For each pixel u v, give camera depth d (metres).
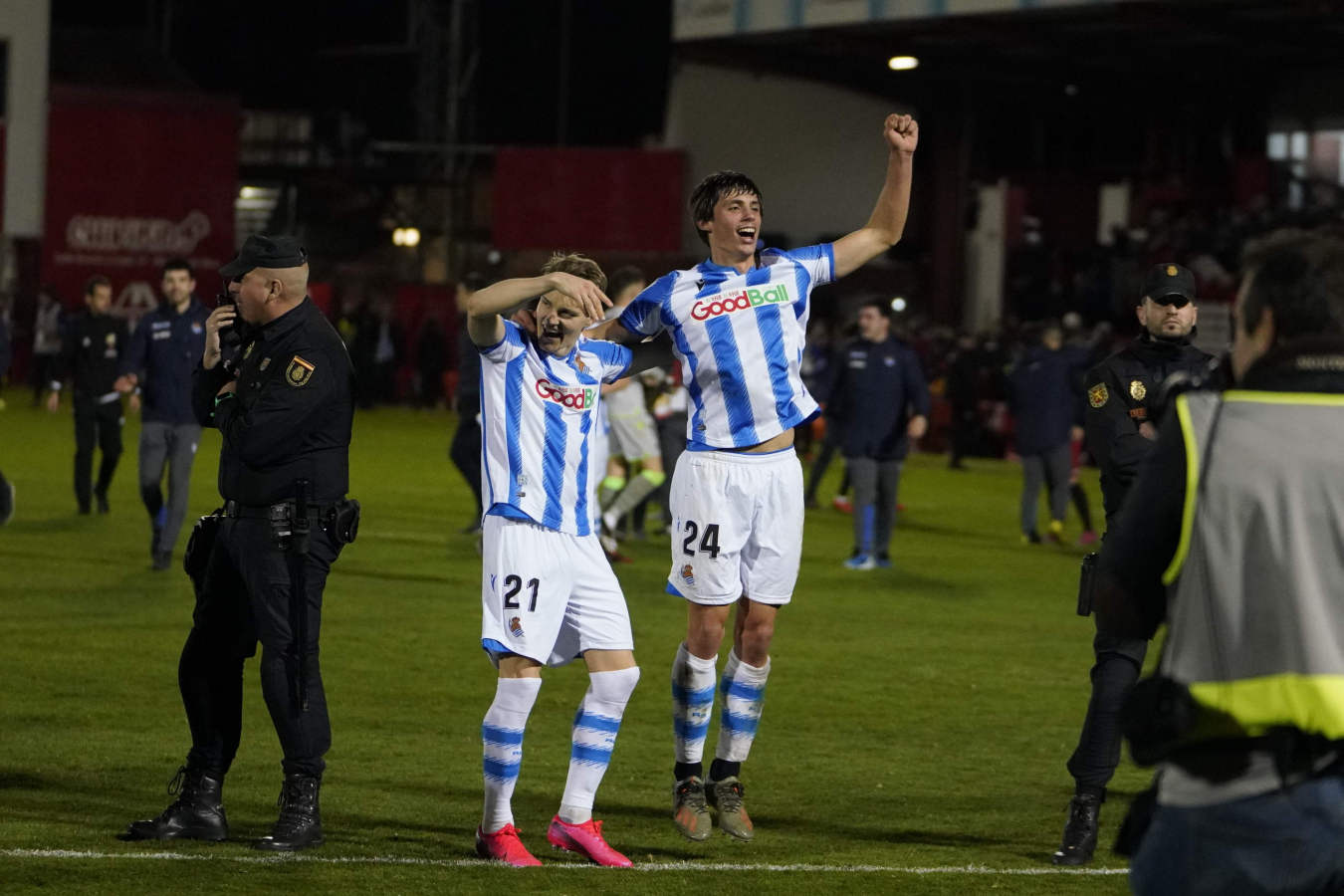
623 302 39.41
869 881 19.27
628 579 45.28
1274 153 133.88
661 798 23.25
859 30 118.31
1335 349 10.85
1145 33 116.12
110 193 144.00
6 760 23.92
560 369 19.89
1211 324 94.00
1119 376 21.73
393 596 41.16
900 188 21.89
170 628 35.31
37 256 144.75
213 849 19.89
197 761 20.48
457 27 154.25
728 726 21.70
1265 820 10.39
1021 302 120.81
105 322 55.88
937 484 84.62
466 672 31.72
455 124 154.62
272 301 20.02
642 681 31.62
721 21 124.12
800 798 23.39
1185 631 10.74
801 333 21.73
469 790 23.19
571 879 19.03
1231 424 10.80
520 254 138.12
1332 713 10.28
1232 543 10.61
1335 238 11.19
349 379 20.44
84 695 28.48
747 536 21.45
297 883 18.53
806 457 96.94
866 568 50.31
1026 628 39.59
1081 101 144.50
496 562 19.64
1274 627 10.46
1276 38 115.75
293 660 19.98
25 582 41.38
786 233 141.50
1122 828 11.45
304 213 162.00
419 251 157.25
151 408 43.28
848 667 33.72
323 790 22.91
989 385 104.19
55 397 59.16
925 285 133.50
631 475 56.72
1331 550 10.51
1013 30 116.25
